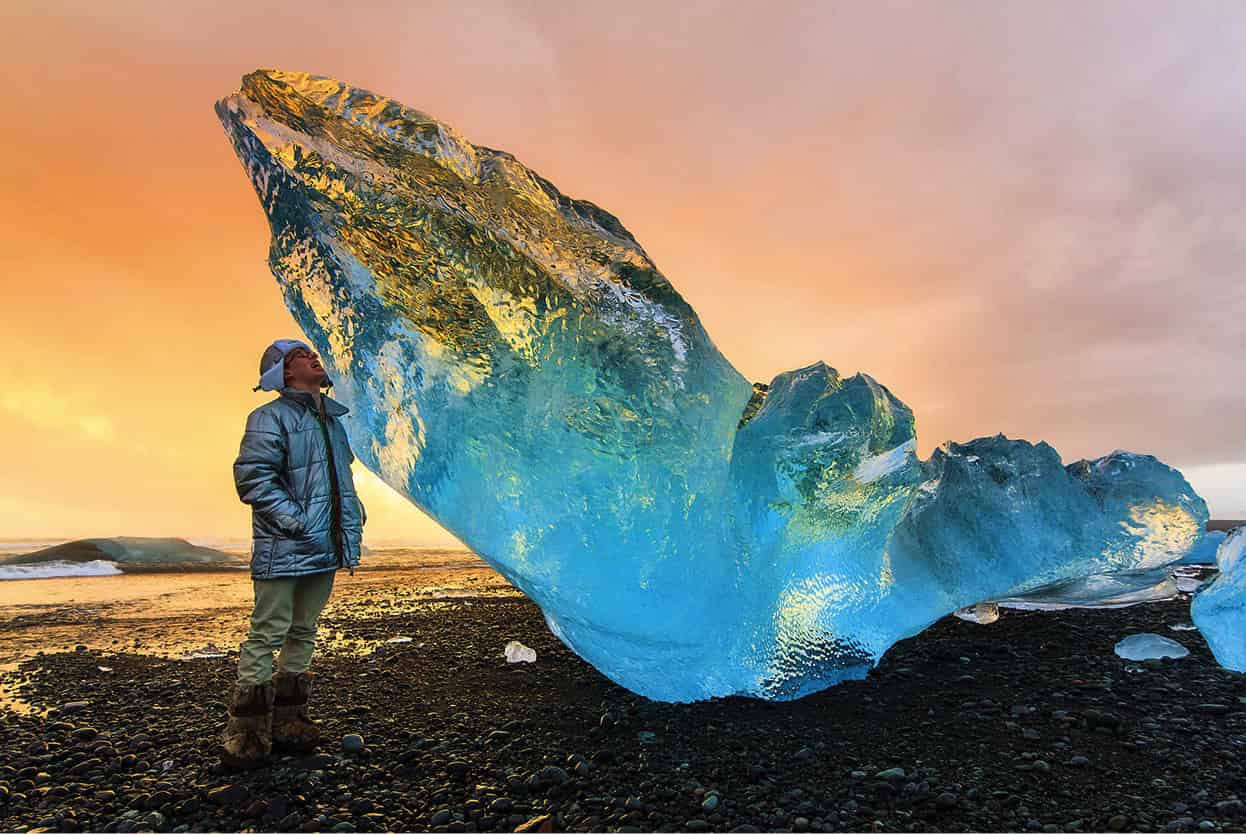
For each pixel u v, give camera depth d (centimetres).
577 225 406
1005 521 497
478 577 1209
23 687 438
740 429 420
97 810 260
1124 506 508
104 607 804
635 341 381
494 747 320
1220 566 457
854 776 283
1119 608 633
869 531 438
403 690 419
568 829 242
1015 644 507
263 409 312
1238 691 383
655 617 374
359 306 371
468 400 374
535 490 373
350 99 378
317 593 321
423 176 367
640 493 375
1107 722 333
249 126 366
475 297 367
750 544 405
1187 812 247
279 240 374
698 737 332
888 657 483
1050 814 248
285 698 316
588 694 411
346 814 255
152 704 397
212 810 261
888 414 416
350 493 330
